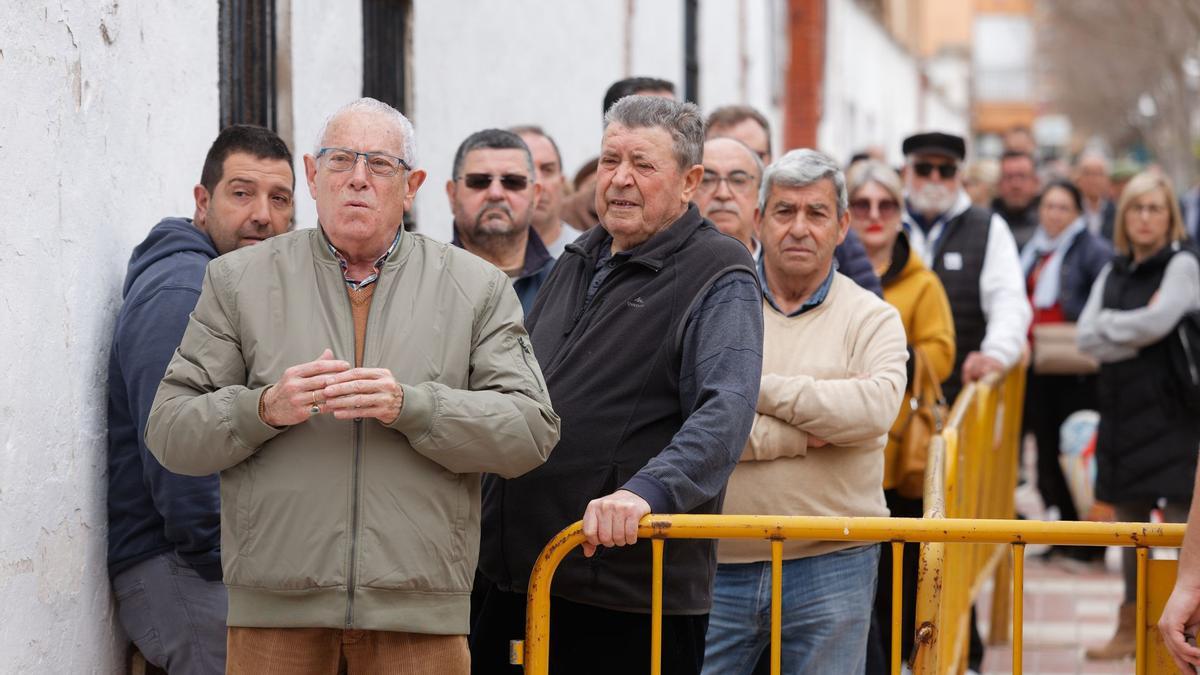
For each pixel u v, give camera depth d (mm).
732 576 6992
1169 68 66938
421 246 5508
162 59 7156
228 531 5273
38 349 5754
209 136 7836
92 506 6266
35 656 5695
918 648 6367
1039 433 15258
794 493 6891
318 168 5367
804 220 7047
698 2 21719
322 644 5340
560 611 6211
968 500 9391
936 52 81750
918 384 8648
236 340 5355
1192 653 5094
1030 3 99375
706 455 5590
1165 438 11477
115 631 6500
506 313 5520
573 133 15766
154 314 6219
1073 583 13656
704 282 6055
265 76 8930
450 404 5152
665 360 6051
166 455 5223
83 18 6203
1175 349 11375
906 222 11250
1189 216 24172
